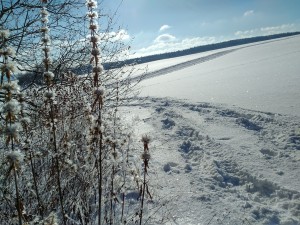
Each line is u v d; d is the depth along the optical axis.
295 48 33.97
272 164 5.24
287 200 4.18
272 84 13.88
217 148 6.02
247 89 13.50
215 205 4.07
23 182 2.71
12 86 1.42
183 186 4.53
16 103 1.39
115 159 2.49
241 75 19.11
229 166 5.25
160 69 32.50
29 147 2.29
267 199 4.32
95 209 3.04
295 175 4.77
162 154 5.76
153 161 5.36
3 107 1.38
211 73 23.17
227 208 4.01
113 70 4.89
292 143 6.17
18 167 1.42
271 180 4.57
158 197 3.98
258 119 7.98
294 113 8.39
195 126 7.58
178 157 5.66
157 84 20.38
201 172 5.12
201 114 8.84
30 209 2.55
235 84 15.59
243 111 8.77
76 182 3.13
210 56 45.50
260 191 4.56
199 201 4.12
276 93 11.63
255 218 3.83
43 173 2.97
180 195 4.16
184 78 22.33
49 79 1.95
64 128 3.30
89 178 2.84
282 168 5.07
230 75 19.89
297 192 4.23
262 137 6.69
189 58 49.66
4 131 1.38
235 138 6.64
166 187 4.44
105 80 4.44
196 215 3.79
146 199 3.66
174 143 6.42
